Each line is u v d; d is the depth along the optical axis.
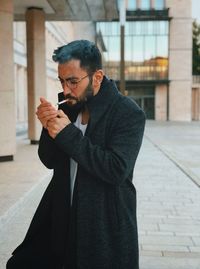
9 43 10.70
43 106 1.93
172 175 9.66
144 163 11.74
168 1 46.59
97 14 16.66
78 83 1.95
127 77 47.53
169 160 12.45
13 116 10.86
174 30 46.97
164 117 48.59
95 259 1.97
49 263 2.20
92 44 1.98
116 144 1.97
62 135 1.90
